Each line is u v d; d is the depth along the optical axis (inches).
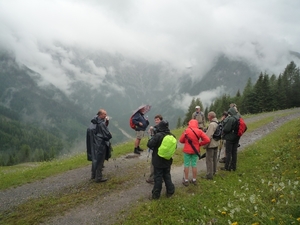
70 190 340.5
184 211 242.2
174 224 223.8
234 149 361.1
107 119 366.6
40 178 406.6
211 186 302.8
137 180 358.0
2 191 358.9
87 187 345.4
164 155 269.3
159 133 281.7
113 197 306.0
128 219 249.1
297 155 338.0
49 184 373.7
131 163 450.0
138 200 289.7
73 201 304.3
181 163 439.5
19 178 413.4
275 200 216.2
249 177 311.4
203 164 429.1
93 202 297.4
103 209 278.1
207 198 263.9
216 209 232.4
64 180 386.3
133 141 709.9
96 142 347.6
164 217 238.4
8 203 314.7
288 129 631.2
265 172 313.7
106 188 335.9
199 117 596.4
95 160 347.3
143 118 503.5
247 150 471.2
